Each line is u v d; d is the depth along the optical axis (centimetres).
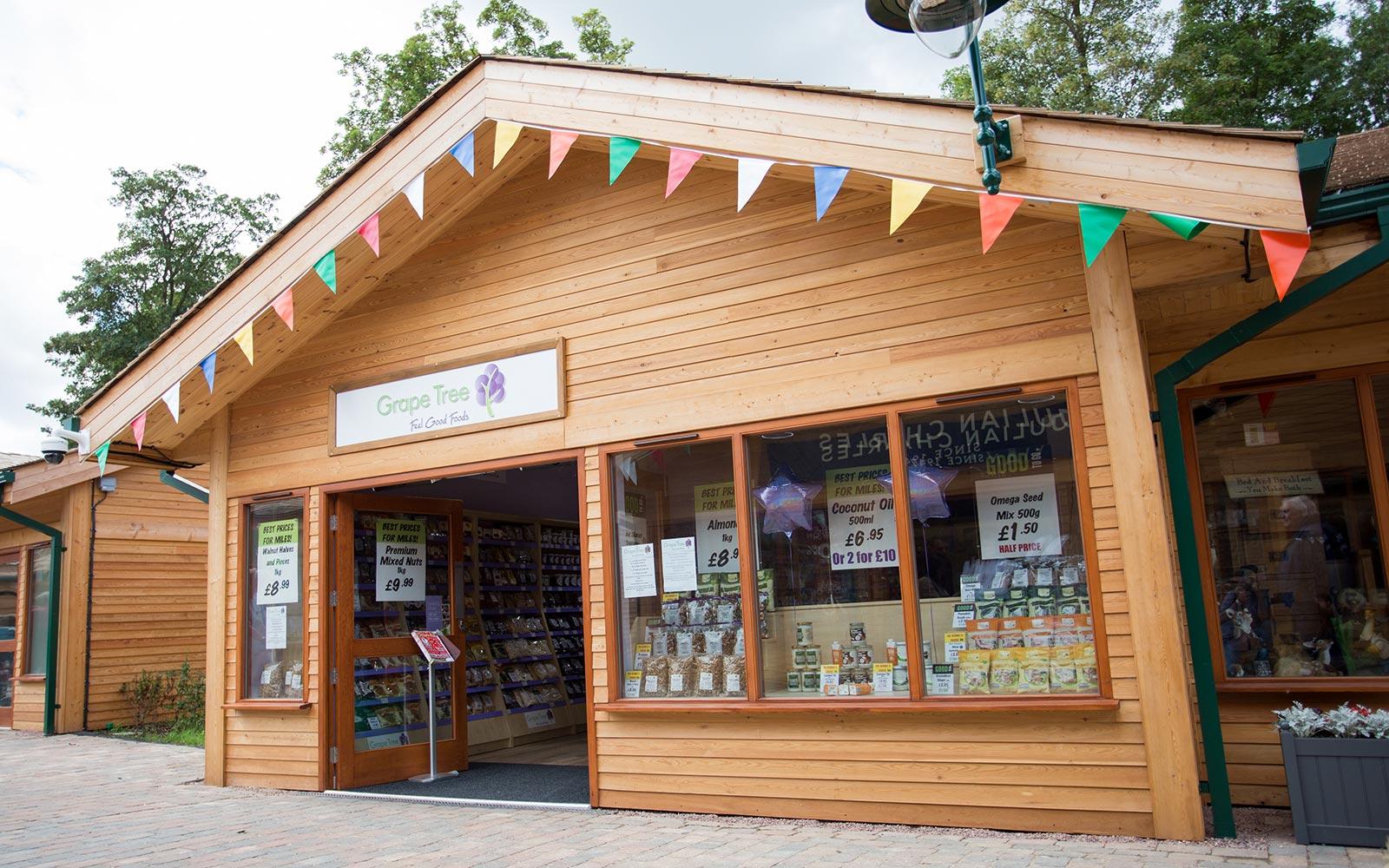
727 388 681
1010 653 584
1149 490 545
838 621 635
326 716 845
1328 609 633
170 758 1099
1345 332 639
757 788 646
